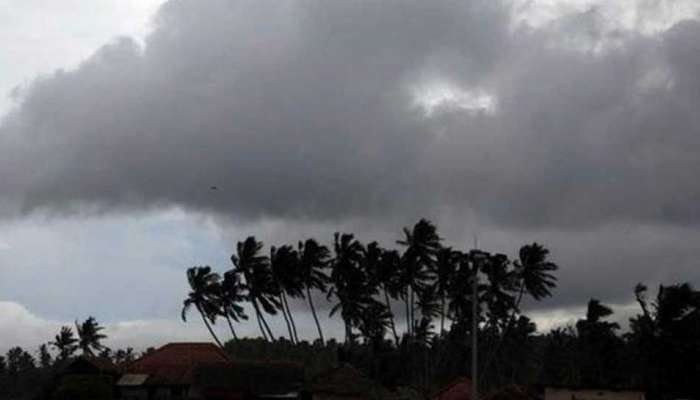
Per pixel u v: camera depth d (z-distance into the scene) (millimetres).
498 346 134625
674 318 87500
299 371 87625
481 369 142875
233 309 117375
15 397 131375
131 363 100062
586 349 112500
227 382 85812
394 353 127938
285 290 117312
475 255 58531
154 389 93250
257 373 86500
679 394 86250
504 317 121500
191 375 90188
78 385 88812
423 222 117812
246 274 116750
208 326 118062
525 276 118625
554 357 139750
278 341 127875
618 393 62750
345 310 116312
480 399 92938
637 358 91625
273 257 116812
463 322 127062
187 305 116500
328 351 126562
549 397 63969
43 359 164625
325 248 117500
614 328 109812
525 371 146875
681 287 87875
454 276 118000
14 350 164250
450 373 141000
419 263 117125
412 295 120625
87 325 156750
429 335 126750
